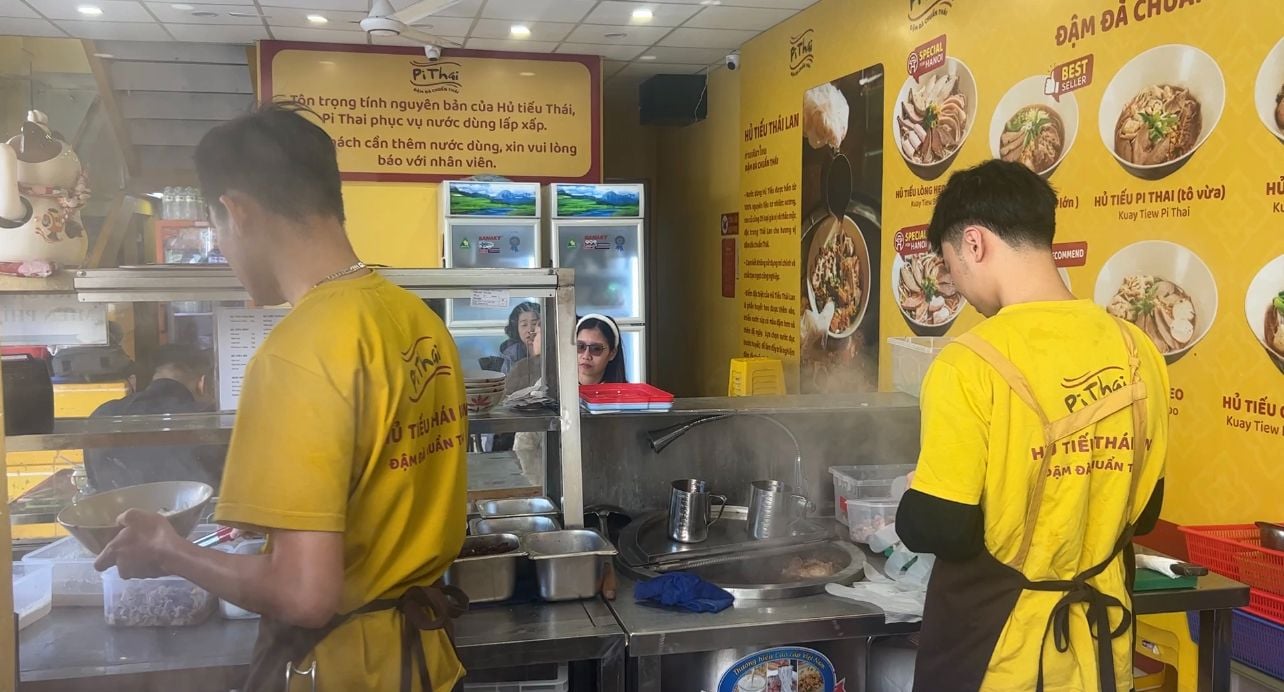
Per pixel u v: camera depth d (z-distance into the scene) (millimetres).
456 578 1654
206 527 1706
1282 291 2283
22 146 1716
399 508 1128
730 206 6156
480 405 1864
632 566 1915
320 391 1020
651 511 2275
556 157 5906
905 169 4043
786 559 2086
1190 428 2578
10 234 1653
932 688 1449
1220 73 2451
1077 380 1317
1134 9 2744
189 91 5820
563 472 1889
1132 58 2760
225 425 1613
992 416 1310
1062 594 1350
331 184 1157
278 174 1097
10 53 5523
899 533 1411
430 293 1774
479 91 5758
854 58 4434
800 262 5062
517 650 1535
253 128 1101
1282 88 2273
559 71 5859
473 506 2074
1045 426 1305
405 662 1152
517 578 1788
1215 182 2479
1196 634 2146
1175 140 2609
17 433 1490
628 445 2262
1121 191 2818
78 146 5766
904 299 4070
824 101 4715
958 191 1450
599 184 5414
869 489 2246
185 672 1359
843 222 4582
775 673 1808
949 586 1421
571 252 5516
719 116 6301
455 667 1274
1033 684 1346
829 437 2383
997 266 1414
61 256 1740
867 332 4398
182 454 1756
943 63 3730
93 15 4855
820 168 4793
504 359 3248
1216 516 2498
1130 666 1419
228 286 1691
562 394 1880
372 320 1091
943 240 1484
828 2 4641
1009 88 3334
